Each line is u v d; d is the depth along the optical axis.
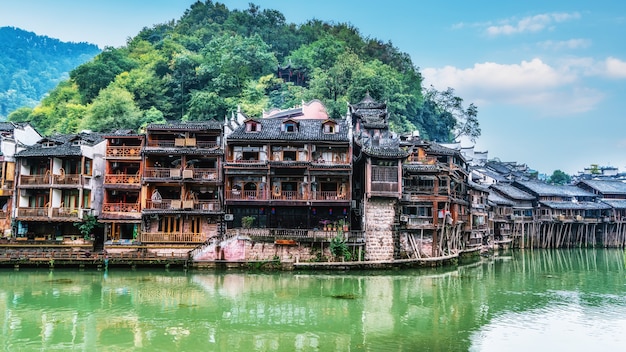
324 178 54.44
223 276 45.53
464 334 29.27
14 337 27.52
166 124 55.28
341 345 27.16
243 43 110.50
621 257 73.25
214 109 85.81
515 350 26.55
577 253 79.12
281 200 52.47
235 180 53.75
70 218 51.81
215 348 26.41
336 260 49.97
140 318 31.58
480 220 73.31
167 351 25.83
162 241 50.94
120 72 105.62
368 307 35.25
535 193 88.75
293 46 133.12
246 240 49.28
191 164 54.59
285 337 28.41
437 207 56.31
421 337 28.64
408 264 51.22
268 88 100.25
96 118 81.94
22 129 56.91
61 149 53.50
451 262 54.75
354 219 56.12
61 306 34.06
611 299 39.44
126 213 52.16
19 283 41.28
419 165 56.50
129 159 53.44
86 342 26.92
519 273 52.91
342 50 111.75
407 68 123.75
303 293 39.22
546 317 33.44
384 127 58.03
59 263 47.50
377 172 52.47
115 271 47.12
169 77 100.69
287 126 55.62
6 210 53.19
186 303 35.44
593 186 99.00
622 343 27.97
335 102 85.62
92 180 54.59
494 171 102.19
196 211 51.91
